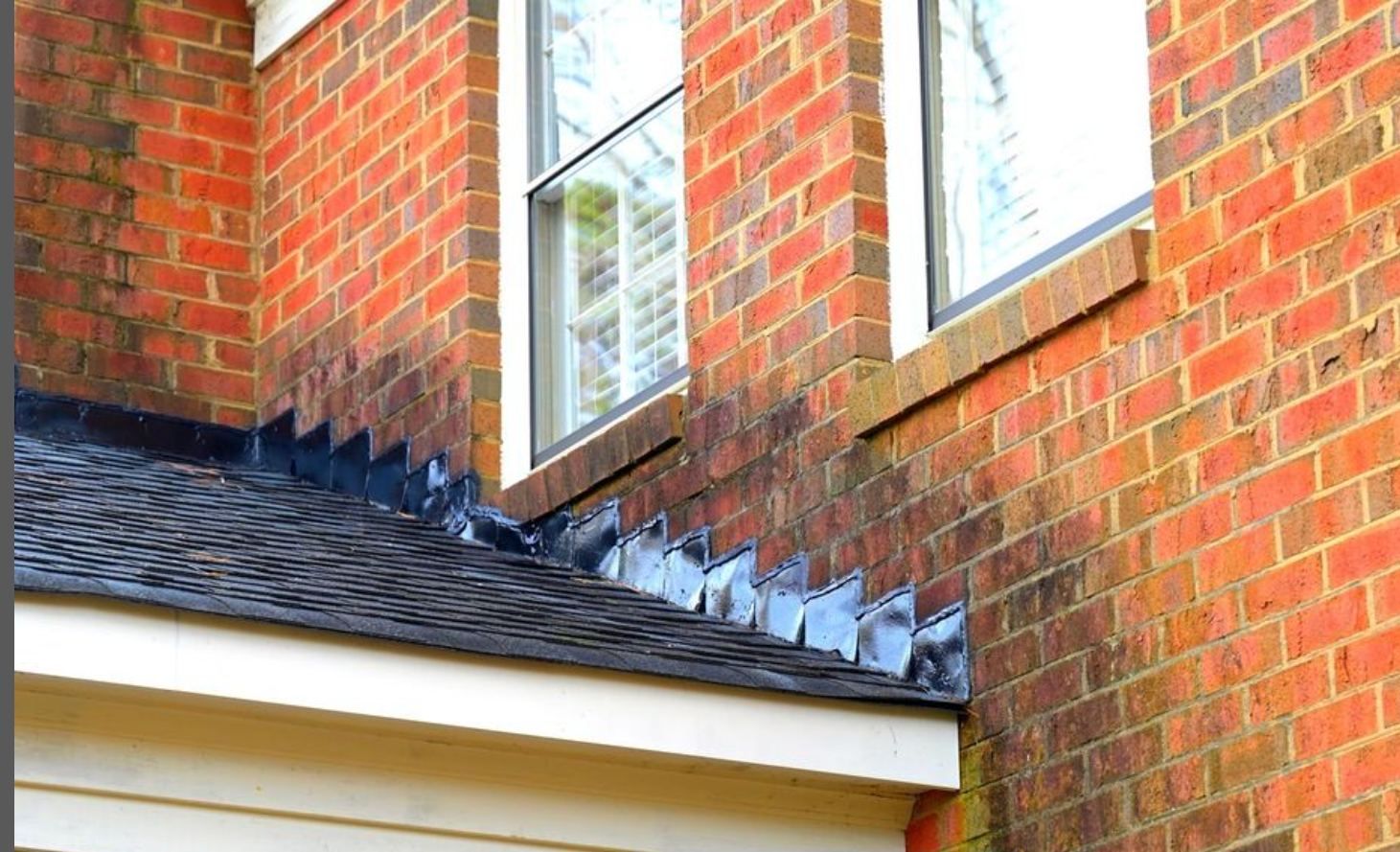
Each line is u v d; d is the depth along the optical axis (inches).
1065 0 327.3
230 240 468.1
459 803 295.3
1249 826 267.4
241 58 475.5
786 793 309.3
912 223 342.0
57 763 274.7
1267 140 280.2
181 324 458.9
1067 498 299.7
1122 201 310.7
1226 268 282.8
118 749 278.4
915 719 308.0
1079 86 321.7
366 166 445.4
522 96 424.2
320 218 455.2
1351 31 271.3
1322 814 259.0
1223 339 281.7
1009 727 302.0
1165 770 279.0
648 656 297.6
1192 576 280.5
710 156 371.2
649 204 394.9
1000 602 306.7
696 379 364.8
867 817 314.8
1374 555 258.2
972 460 315.6
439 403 414.0
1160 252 292.2
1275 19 281.7
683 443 364.5
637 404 385.7
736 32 370.9
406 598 309.3
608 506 375.9
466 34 423.8
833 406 338.0
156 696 273.6
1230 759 271.1
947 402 321.1
